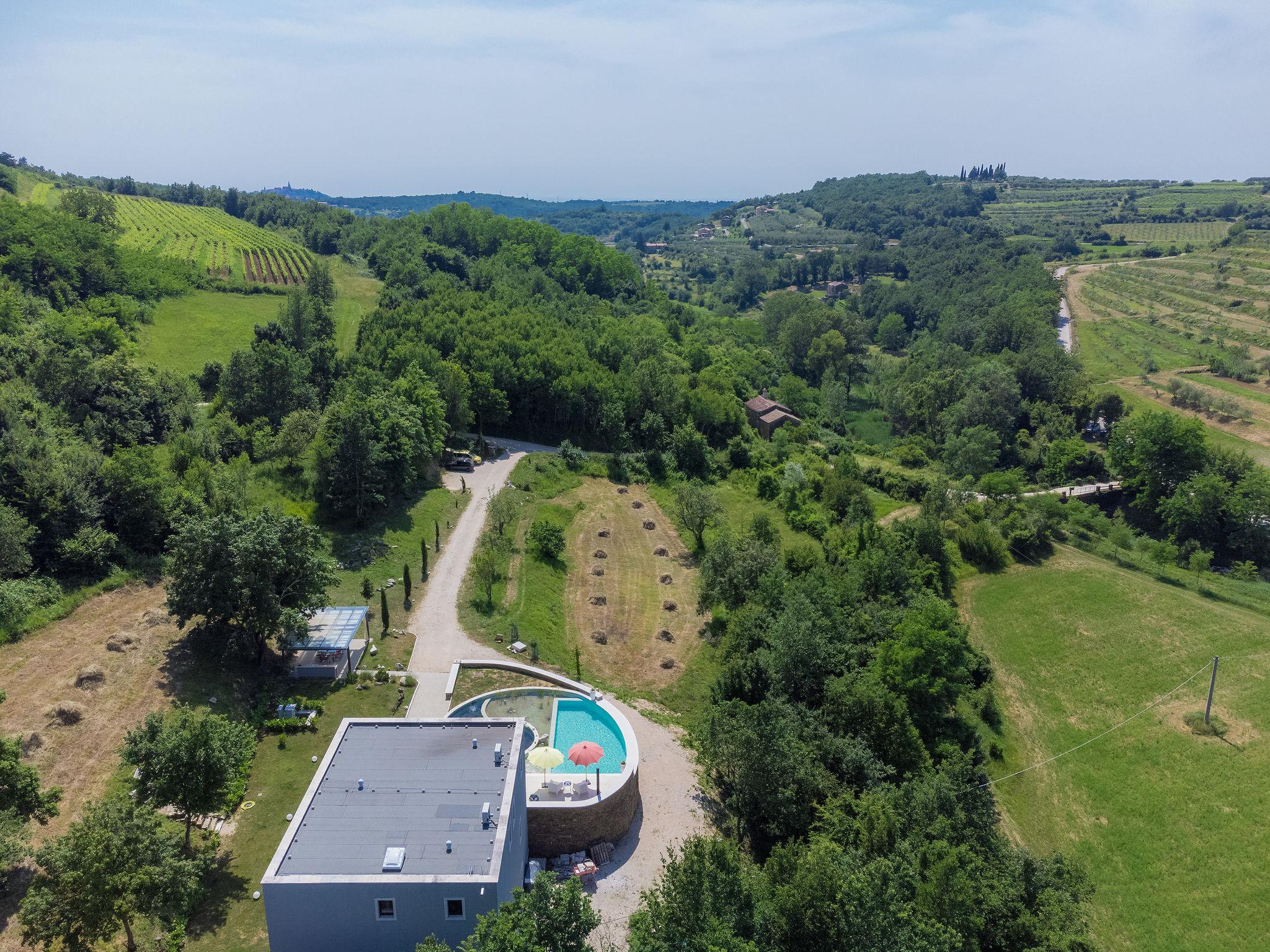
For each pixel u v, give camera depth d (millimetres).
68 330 110125
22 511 65688
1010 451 158000
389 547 84125
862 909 34469
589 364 135875
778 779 49438
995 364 174375
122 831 35250
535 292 188875
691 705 67625
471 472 112125
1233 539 116812
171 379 104125
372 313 155625
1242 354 181125
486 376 123062
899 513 123938
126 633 59188
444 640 69250
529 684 63406
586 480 119062
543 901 31078
